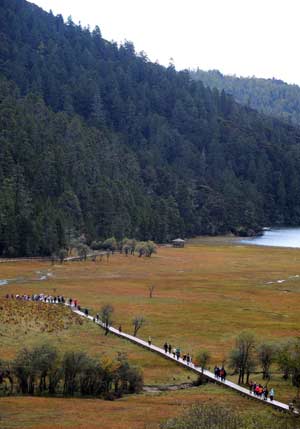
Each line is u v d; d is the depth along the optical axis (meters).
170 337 100.38
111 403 64.50
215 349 93.06
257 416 54.56
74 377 70.94
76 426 53.78
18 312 109.25
